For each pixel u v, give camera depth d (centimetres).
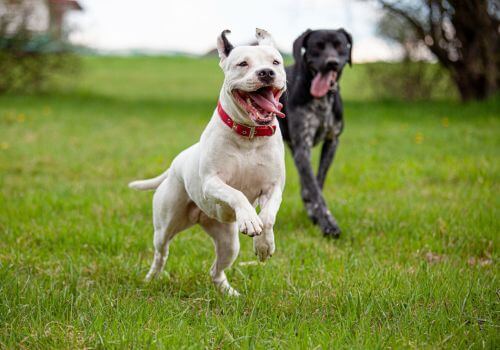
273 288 429
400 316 362
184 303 411
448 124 1389
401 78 1975
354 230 601
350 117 1589
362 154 1022
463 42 1702
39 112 1662
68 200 706
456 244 544
